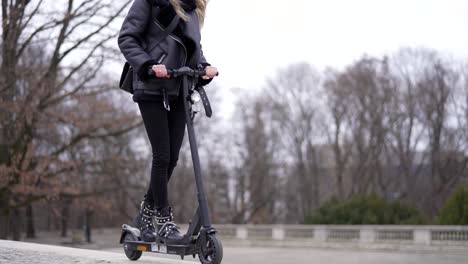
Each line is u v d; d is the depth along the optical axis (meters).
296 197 98.88
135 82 6.30
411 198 85.94
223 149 89.62
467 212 43.03
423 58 86.06
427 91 85.44
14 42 28.14
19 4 27.92
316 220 51.50
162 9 6.16
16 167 30.06
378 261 36.66
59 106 34.44
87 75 32.34
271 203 96.50
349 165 93.50
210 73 6.18
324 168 101.50
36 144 35.44
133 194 68.88
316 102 93.12
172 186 81.38
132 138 62.91
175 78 6.21
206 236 5.74
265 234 53.22
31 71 29.70
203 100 6.18
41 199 32.72
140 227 6.70
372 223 48.16
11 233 36.62
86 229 64.50
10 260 6.70
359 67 85.88
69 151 34.75
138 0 6.21
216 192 90.62
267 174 90.12
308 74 93.06
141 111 6.36
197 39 6.29
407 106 85.81
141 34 6.23
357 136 86.81
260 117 90.88
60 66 31.06
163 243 6.32
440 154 84.50
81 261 6.57
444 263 35.06
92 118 34.25
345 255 41.22
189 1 6.30
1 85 28.23
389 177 86.50
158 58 6.18
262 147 90.25
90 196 37.09
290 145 94.25
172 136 6.61
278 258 39.56
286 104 93.44
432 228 43.06
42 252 7.72
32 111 28.89
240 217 89.75
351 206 50.91
